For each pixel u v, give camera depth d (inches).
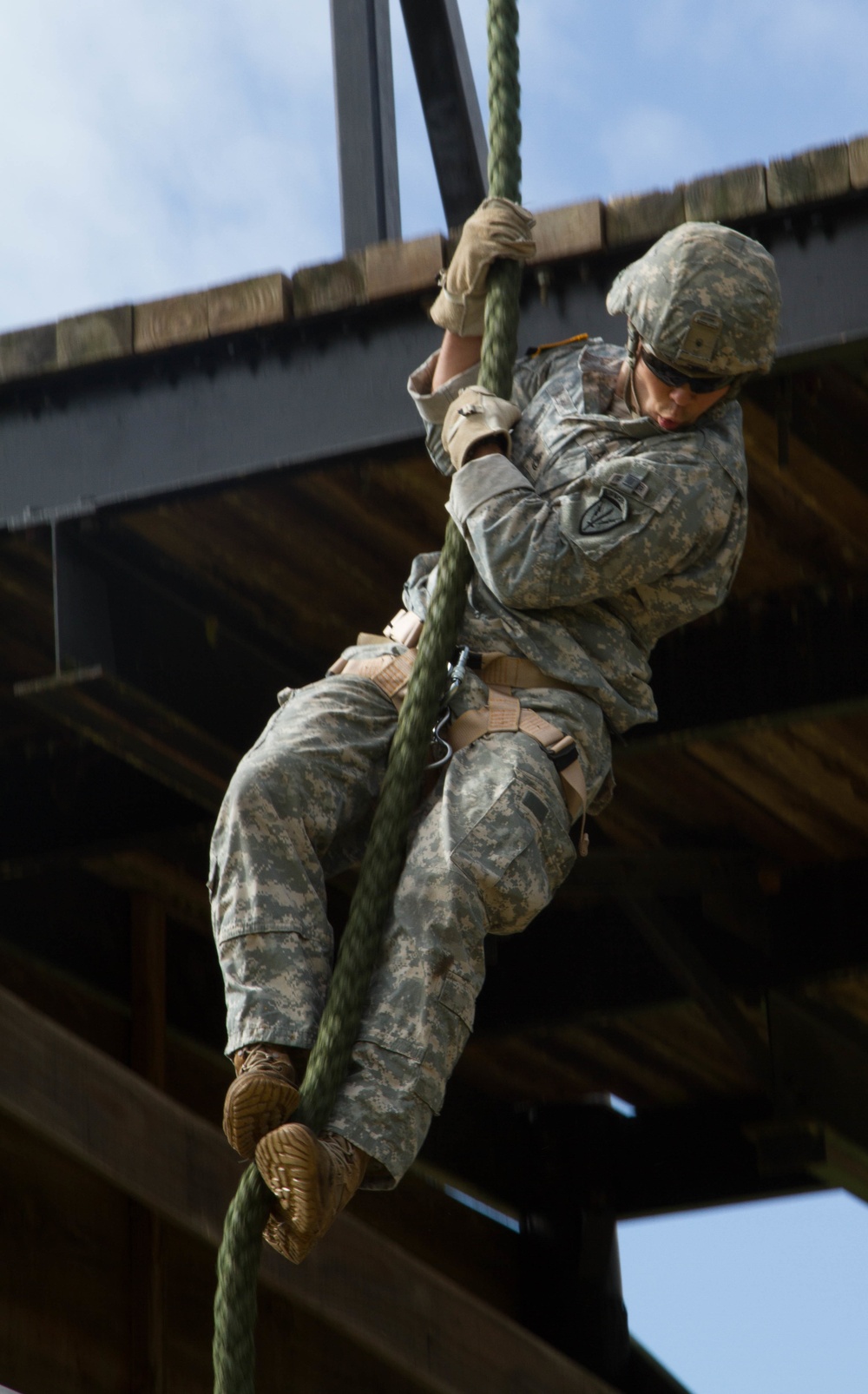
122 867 550.6
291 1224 208.2
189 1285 563.5
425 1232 637.9
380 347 360.2
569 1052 650.8
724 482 237.8
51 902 539.8
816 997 559.8
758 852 545.6
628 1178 681.0
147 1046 552.1
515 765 228.1
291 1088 206.5
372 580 429.7
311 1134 202.7
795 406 368.8
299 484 391.5
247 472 362.6
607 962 577.0
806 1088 581.3
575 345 259.6
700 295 230.8
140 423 374.3
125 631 398.9
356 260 359.3
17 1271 496.7
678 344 231.8
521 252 247.4
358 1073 212.1
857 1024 562.6
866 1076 575.8
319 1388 574.2
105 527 386.0
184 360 374.0
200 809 458.9
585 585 232.5
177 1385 544.4
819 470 388.2
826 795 510.3
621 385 248.5
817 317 329.1
